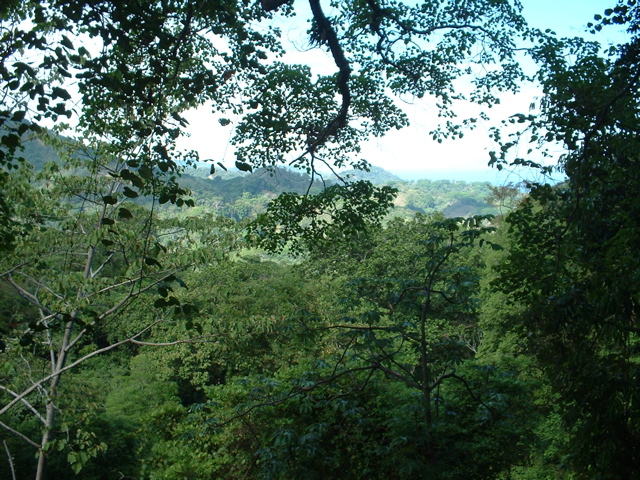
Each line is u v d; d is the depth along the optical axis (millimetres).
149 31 4238
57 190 10695
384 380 7043
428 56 8203
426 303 5016
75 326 10773
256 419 7145
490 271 19688
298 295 19609
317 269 22453
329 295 19938
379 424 6074
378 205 9023
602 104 5266
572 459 5270
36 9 3963
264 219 8984
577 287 5059
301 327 5242
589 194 5496
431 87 8594
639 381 4629
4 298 11906
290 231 9203
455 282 5031
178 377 23359
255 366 18266
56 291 10406
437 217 26016
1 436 13977
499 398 5172
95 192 10914
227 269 20703
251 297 18719
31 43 3705
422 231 24234
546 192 5605
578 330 5203
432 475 4699
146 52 4797
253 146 8547
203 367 20281
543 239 5738
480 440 5637
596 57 5684
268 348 18422
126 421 16672
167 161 4207
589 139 5211
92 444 10492
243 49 4859
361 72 8234
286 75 7730
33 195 9812
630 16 5074
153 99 4234
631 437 4711
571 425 5371
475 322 21312
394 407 6230
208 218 10656
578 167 5270
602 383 4758
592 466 4910
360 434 6219
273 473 4812
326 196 8820
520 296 5633
